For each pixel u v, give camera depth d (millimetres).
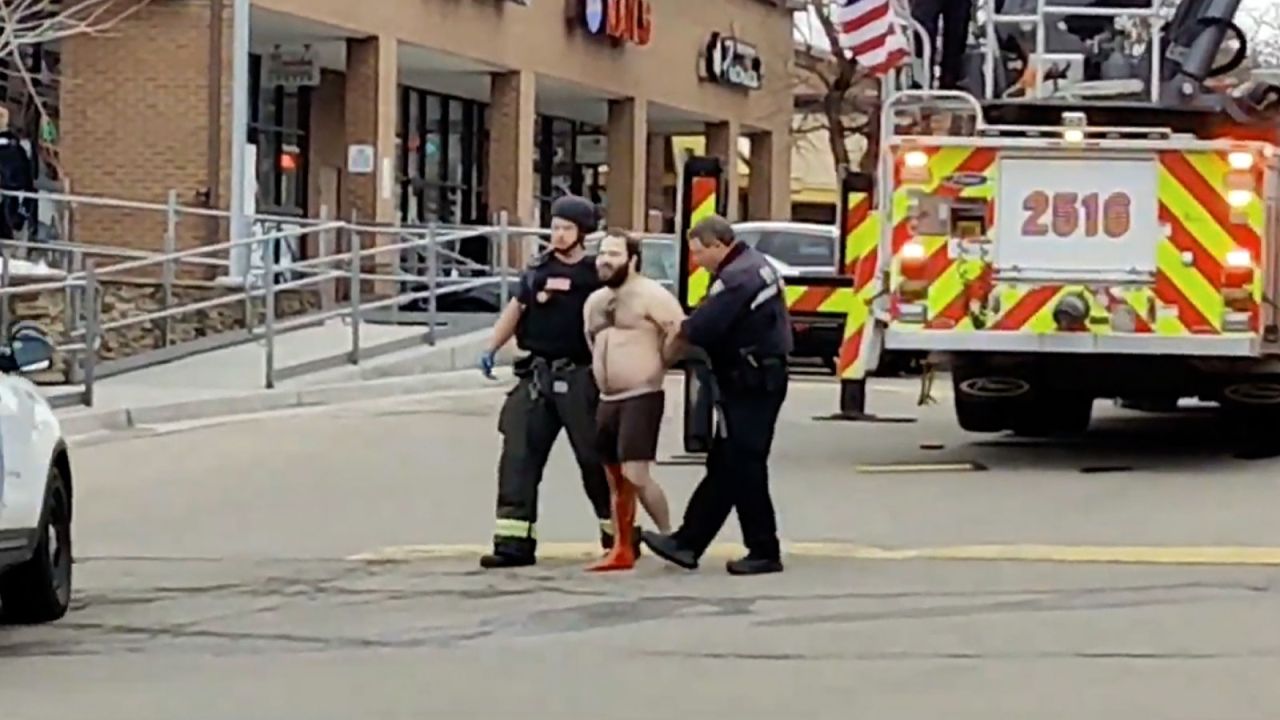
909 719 7957
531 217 37281
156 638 9930
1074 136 15305
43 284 20250
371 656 9406
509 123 36781
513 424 11992
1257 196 15172
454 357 24484
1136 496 14555
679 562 11781
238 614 10547
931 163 15477
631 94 41062
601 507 12172
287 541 13109
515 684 8703
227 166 28797
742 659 9219
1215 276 15203
